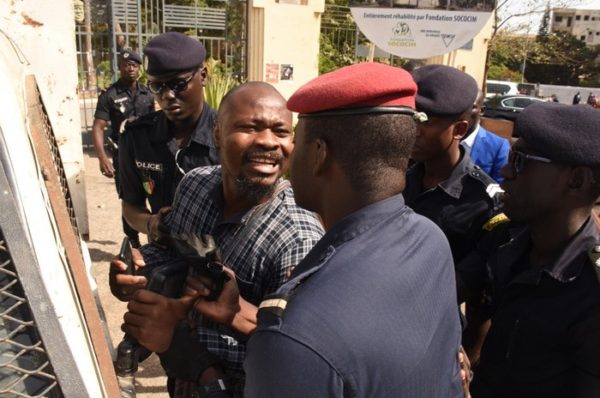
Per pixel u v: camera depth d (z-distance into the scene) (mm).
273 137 1744
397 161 1121
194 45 2615
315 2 10078
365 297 980
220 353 1495
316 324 940
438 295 1120
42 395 804
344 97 1063
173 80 2559
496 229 2123
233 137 1737
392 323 983
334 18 12539
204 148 2678
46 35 3822
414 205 2424
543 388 1635
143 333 1340
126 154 2850
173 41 2580
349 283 995
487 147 3283
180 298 1388
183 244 1455
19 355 796
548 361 1616
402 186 1154
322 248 1129
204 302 1403
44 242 853
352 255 1051
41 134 1255
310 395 917
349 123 1087
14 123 895
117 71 9805
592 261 1540
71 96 4184
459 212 2297
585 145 1548
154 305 1340
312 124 1145
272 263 1690
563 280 1579
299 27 10023
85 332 962
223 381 1431
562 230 1636
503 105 16031
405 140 1116
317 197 1202
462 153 2389
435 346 1079
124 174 2910
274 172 1768
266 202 1774
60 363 796
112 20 9648
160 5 10844
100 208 6434
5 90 907
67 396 799
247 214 1765
